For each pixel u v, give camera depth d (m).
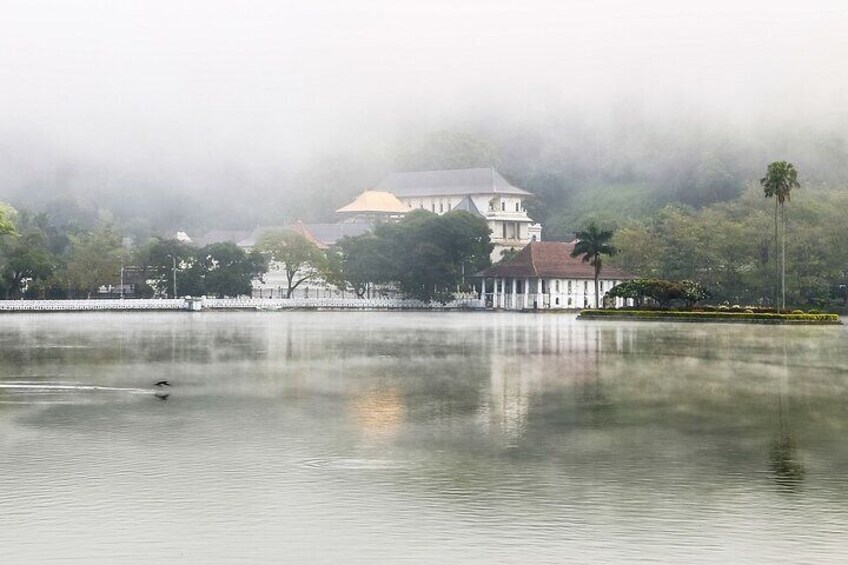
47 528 38.19
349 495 42.91
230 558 35.00
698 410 67.56
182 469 47.81
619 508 40.84
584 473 46.97
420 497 42.53
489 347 128.88
